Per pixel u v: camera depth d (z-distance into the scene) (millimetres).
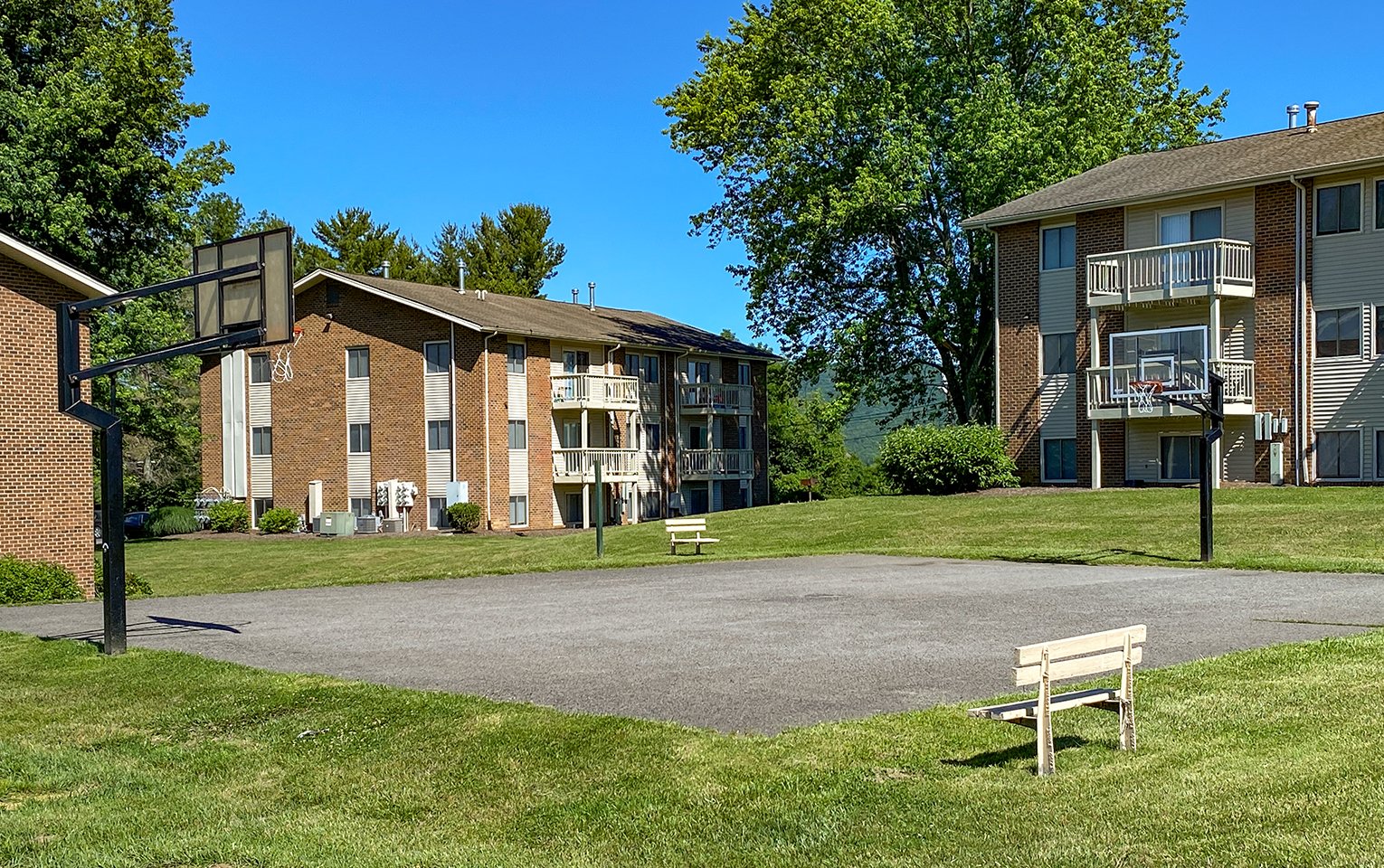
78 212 34469
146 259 38906
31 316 23156
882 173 40000
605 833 6770
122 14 39875
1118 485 34062
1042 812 6637
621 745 8391
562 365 46500
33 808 7742
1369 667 10102
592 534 34219
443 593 19922
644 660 11961
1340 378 30234
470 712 9539
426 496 44719
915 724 8680
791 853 6258
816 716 9156
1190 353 32781
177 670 12055
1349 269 30047
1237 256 31484
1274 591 16578
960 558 23703
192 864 6598
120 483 13547
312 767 8461
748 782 7465
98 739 9617
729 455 53438
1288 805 6531
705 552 27250
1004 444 36000
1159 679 9977
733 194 46219
